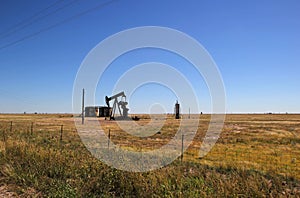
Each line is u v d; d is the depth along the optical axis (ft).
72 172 26.53
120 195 21.67
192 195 19.53
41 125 118.83
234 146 58.65
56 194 20.52
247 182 22.72
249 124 148.36
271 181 28.32
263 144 62.28
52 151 32.96
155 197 19.84
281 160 42.19
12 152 33.73
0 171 27.17
